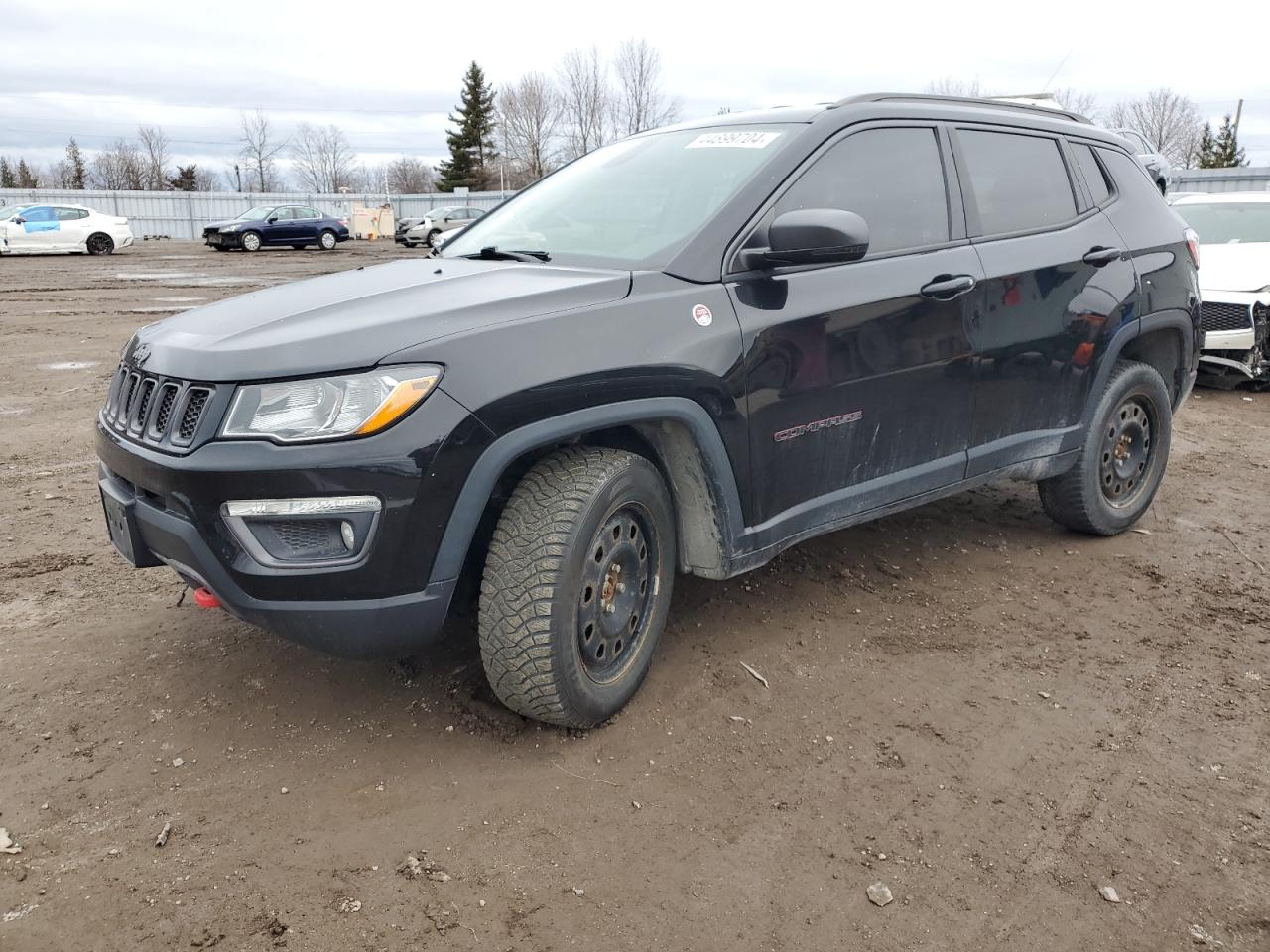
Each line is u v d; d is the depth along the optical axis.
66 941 2.06
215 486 2.42
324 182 81.94
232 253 28.73
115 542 2.95
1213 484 5.75
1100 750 2.87
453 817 2.50
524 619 2.61
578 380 2.60
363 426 2.40
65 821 2.45
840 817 2.54
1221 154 62.91
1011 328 3.80
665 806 2.56
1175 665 3.41
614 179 3.62
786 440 3.14
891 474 3.54
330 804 2.54
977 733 2.95
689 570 3.19
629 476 2.79
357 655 2.57
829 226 2.83
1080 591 4.04
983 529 4.78
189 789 2.59
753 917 2.18
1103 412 4.32
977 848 2.43
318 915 2.15
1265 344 8.48
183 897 2.20
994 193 3.91
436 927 2.13
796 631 3.58
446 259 3.51
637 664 3.00
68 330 11.48
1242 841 2.48
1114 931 2.16
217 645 3.40
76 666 3.24
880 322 3.33
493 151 73.62
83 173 81.69
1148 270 4.40
